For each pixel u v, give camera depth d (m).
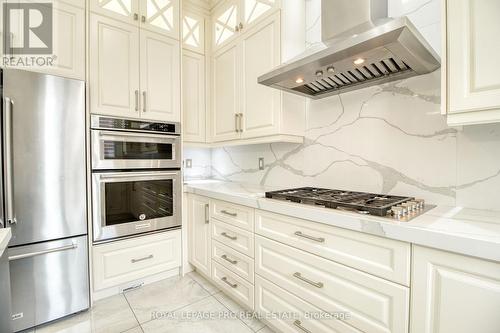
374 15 1.25
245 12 1.96
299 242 1.24
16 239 1.42
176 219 2.19
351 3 1.29
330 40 1.33
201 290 1.98
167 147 2.11
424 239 0.81
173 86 2.14
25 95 1.43
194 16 2.37
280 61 1.65
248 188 2.04
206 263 2.02
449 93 0.93
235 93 2.09
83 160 1.65
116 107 1.84
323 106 1.77
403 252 0.88
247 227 1.58
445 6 0.94
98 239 1.77
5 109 1.36
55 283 1.57
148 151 1.99
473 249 0.72
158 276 2.14
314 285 1.17
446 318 0.79
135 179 1.92
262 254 1.47
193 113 2.37
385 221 0.92
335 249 1.09
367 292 0.99
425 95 1.29
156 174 2.04
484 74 0.86
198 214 2.12
